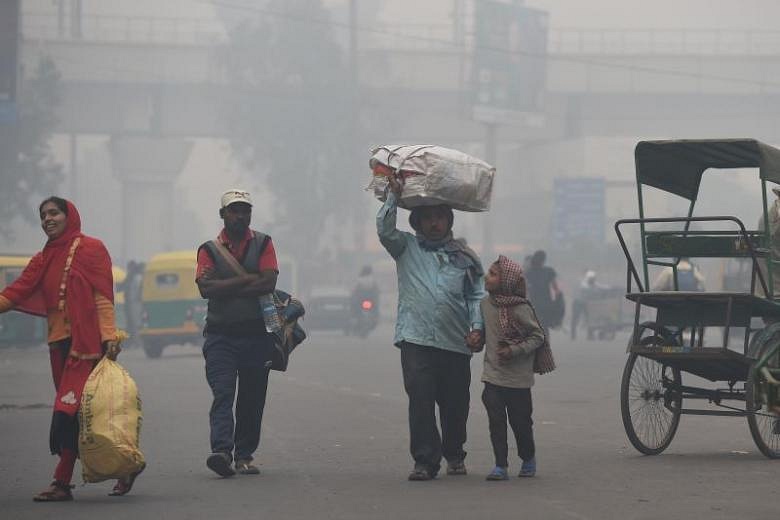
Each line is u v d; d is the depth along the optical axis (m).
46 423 19.89
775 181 15.32
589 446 15.90
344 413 20.95
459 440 13.48
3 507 11.52
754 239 15.48
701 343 15.16
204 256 13.72
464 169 13.29
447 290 13.20
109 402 11.70
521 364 13.02
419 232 13.56
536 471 13.51
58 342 12.08
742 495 11.68
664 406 15.25
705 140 14.91
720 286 42.50
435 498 11.72
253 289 13.59
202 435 17.77
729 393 15.12
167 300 43.44
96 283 12.02
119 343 12.02
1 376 32.44
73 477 13.67
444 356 13.32
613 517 10.52
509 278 13.02
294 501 11.66
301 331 14.23
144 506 11.48
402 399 23.86
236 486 12.72
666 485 12.37
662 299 14.90
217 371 13.54
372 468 14.08
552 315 35.09
